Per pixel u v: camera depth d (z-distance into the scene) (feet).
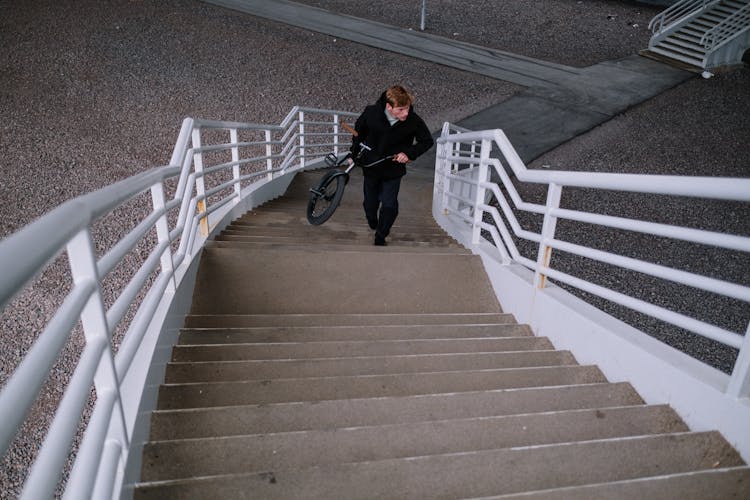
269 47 53.98
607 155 37.01
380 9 67.46
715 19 53.11
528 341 9.91
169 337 8.49
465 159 16.76
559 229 26.35
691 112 43.70
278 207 22.59
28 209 26.50
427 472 5.49
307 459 5.84
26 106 38.88
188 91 43.83
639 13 67.15
